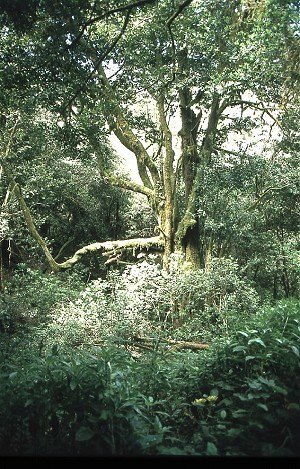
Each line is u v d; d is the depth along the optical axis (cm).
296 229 2138
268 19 916
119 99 1745
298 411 355
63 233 2547
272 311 484
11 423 344
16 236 2303
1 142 1973
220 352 438
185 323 1563
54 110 1038
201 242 2039
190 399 434
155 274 1636
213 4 1080
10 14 769
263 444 329
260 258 1988
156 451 317
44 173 2166
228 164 1945
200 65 1669
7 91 948
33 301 1648
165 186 2005
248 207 1958
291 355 393
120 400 336
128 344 1318
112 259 2038
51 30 827
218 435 355
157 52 1738
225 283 1616
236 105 1966
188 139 2028
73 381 342
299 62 945
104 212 2542
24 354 835
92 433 310
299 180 1898
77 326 1344
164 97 1898
